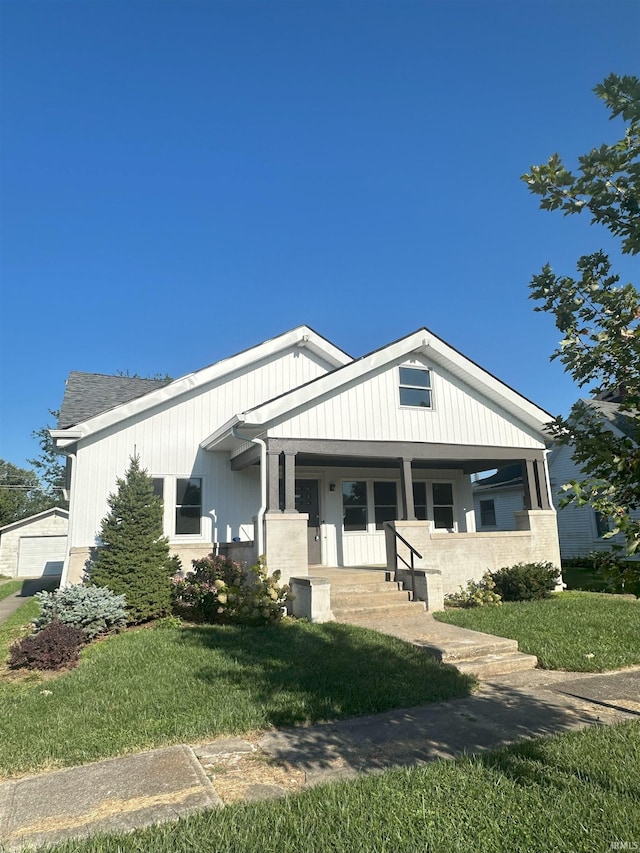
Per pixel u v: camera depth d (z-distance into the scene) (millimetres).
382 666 6641
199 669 6621
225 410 14320
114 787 3893
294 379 15312
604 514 2883
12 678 6953
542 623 9039
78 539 12391
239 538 13812
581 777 3676
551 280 3631
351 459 14047
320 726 5020
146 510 10781
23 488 48156
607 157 2801
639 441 2939
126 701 5609
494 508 25031
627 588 2814
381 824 3150
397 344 12727
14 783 4023
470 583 12141
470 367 13445
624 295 3270
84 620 8953
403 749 4414
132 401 13203
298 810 3357
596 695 5762
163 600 10352
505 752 4141
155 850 2959
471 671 6668
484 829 3055
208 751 4508
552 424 3545
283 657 7113
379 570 12547
